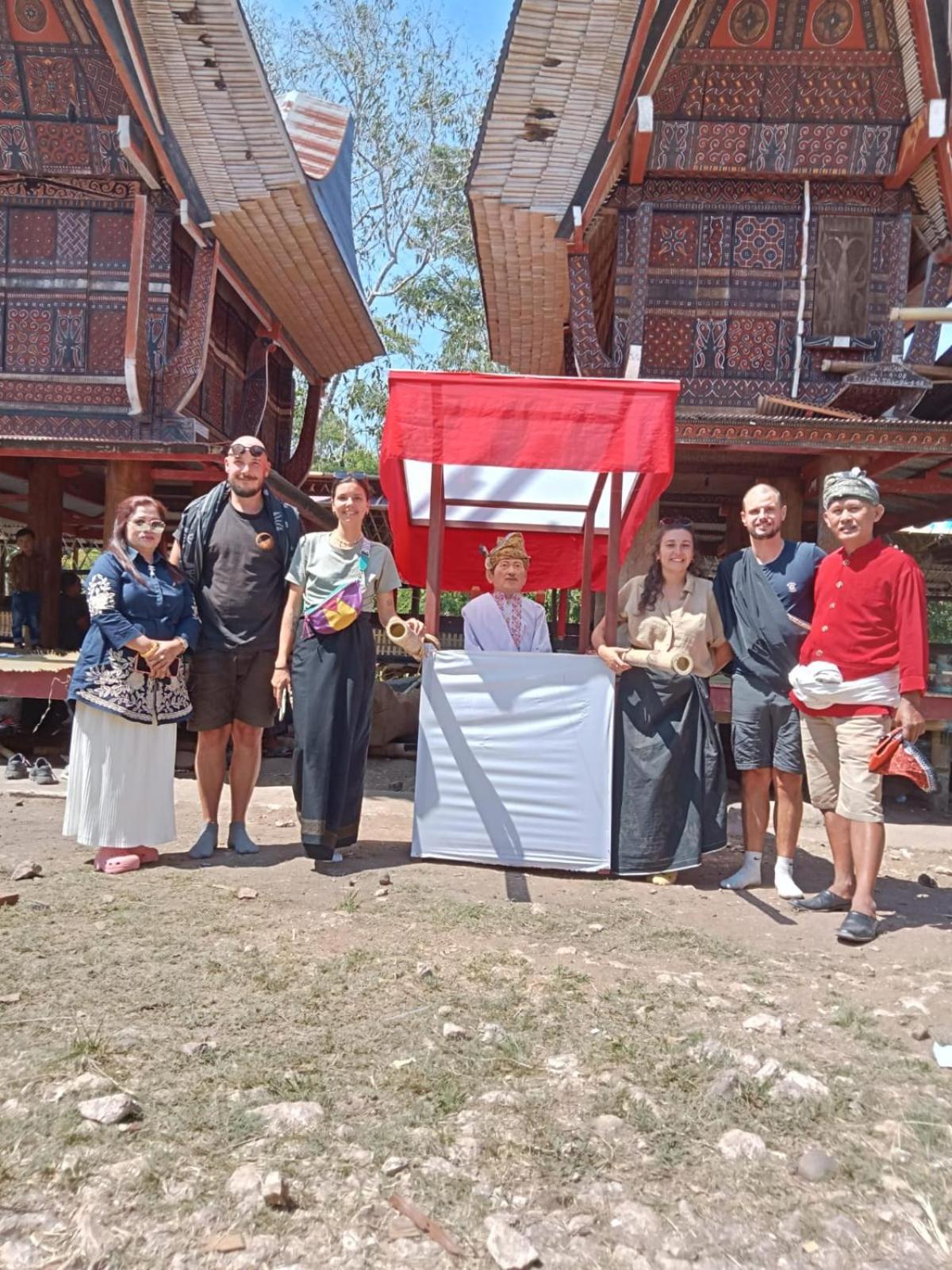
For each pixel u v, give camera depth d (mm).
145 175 9016
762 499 4641
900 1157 2363
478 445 4691
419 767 5020
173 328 9758
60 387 9406
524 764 4938
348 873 4656
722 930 4109
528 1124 2406
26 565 11078
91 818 4551
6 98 8797
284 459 14734
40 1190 2090
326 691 4695
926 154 8352
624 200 8992
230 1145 2262
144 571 4648
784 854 4719
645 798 4828
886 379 8125
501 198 8695
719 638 4879
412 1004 3070
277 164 8984
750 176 8844
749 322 9047
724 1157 2324
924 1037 3055
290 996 3090
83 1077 2512
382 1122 2381
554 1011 3080
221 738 5000
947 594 15547
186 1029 2822
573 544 7336
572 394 4668
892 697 4145
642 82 8016
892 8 7902
